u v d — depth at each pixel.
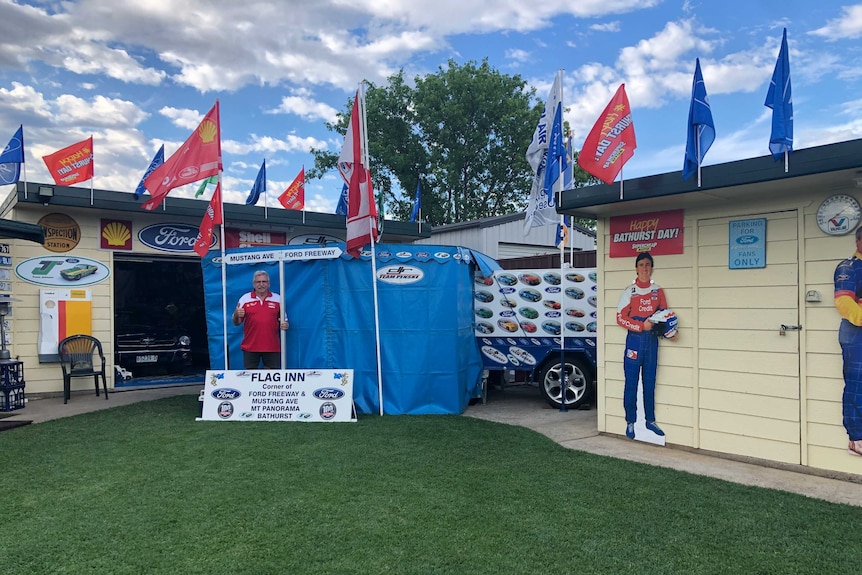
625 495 4.46
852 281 4.77
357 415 7.48
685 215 5.85
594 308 7.89
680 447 5.86
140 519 4.03
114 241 10.05
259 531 3.82
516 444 5.98
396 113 25.92
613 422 6.43
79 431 6.68
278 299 7.79
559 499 4.38
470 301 8.32
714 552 3.50
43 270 9.46
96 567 3.34
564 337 8.04
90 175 9.41
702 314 5.72
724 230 5.58
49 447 5.96
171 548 3.58
